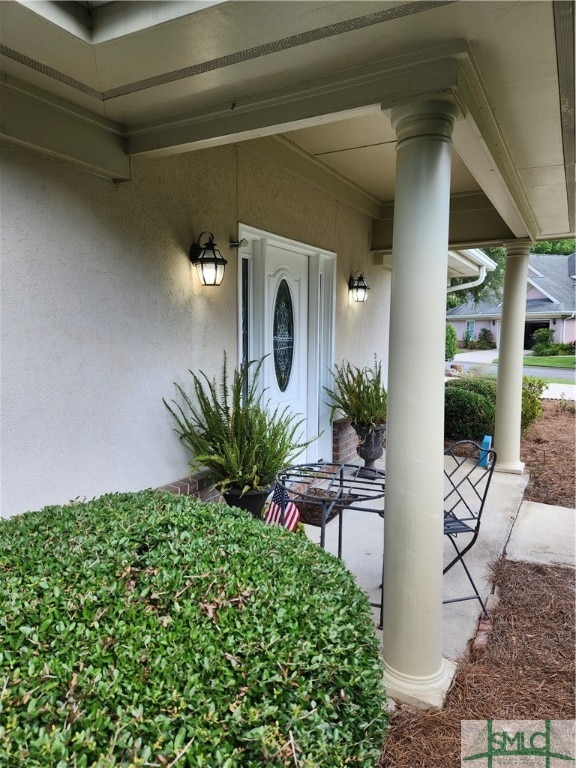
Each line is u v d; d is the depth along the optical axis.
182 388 3.17
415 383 2.00
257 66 1.92
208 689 1.01
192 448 3.25
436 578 2.08
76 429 2.51
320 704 1.05
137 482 2.88
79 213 2.45
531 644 2.52
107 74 1.97
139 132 2.48
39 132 2.13
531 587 3.09
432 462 2.03
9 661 1.04
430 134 1.91
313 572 1.48
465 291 18.75
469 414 7.03
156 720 0.93
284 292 4.50
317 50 1.82
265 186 3.86
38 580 1.29
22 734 0.88
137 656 1.07
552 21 1.64
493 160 2.58
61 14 1.65
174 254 3.05
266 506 3.30
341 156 4.25
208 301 3.35
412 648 2.08
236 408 3.20
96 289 2.57
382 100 1.92
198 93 2.14
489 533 3.88
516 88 2.12
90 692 0.97
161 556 1.44
